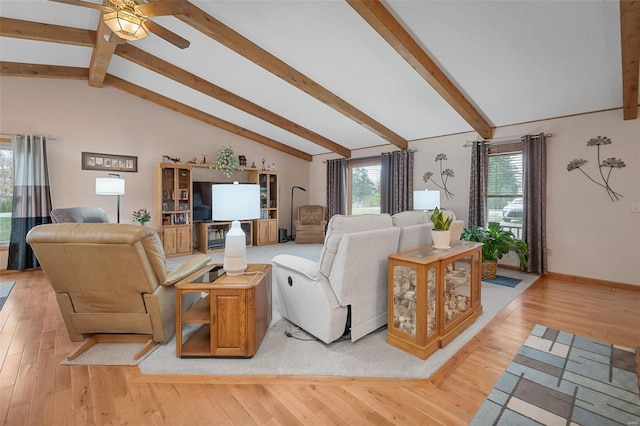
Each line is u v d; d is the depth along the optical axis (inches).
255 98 209.0
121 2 89.7
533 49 119.0
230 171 254.4
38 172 178.5
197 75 187.2
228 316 82.0
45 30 143.3
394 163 239.5
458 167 209.9
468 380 74.4
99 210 164.4
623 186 149.6
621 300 132.0
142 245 79.3
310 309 93.4
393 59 139.3
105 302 84.0
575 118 162.9
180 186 232.7
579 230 162.6
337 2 111.0
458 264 105.0
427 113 189.3
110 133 209.2
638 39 100.1
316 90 170.9
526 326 105.3
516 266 185.8
